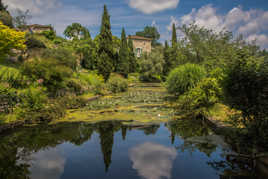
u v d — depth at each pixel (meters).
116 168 2.74
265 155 2.56
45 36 30.44
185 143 3.74
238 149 3.28
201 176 2.44
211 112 5.95
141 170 2.66
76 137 4.27
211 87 6.21
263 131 2.98
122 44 36.19
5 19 17.53
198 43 17.70
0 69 10.22
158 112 7.38
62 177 2.48
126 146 3.66
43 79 10.09
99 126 5.29
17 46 11.48
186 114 6.92
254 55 3.58
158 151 3.36
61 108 7.14
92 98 12.35
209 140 3.85
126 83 19.84
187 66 10.48
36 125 5.46
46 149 3.54
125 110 7.88
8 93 6.76
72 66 19.84
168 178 2.42
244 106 3.24
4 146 3.72
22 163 2.94
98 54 23.67
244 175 2.43
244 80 3.22
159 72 34.78
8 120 5.51
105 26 23.34
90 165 2.85
